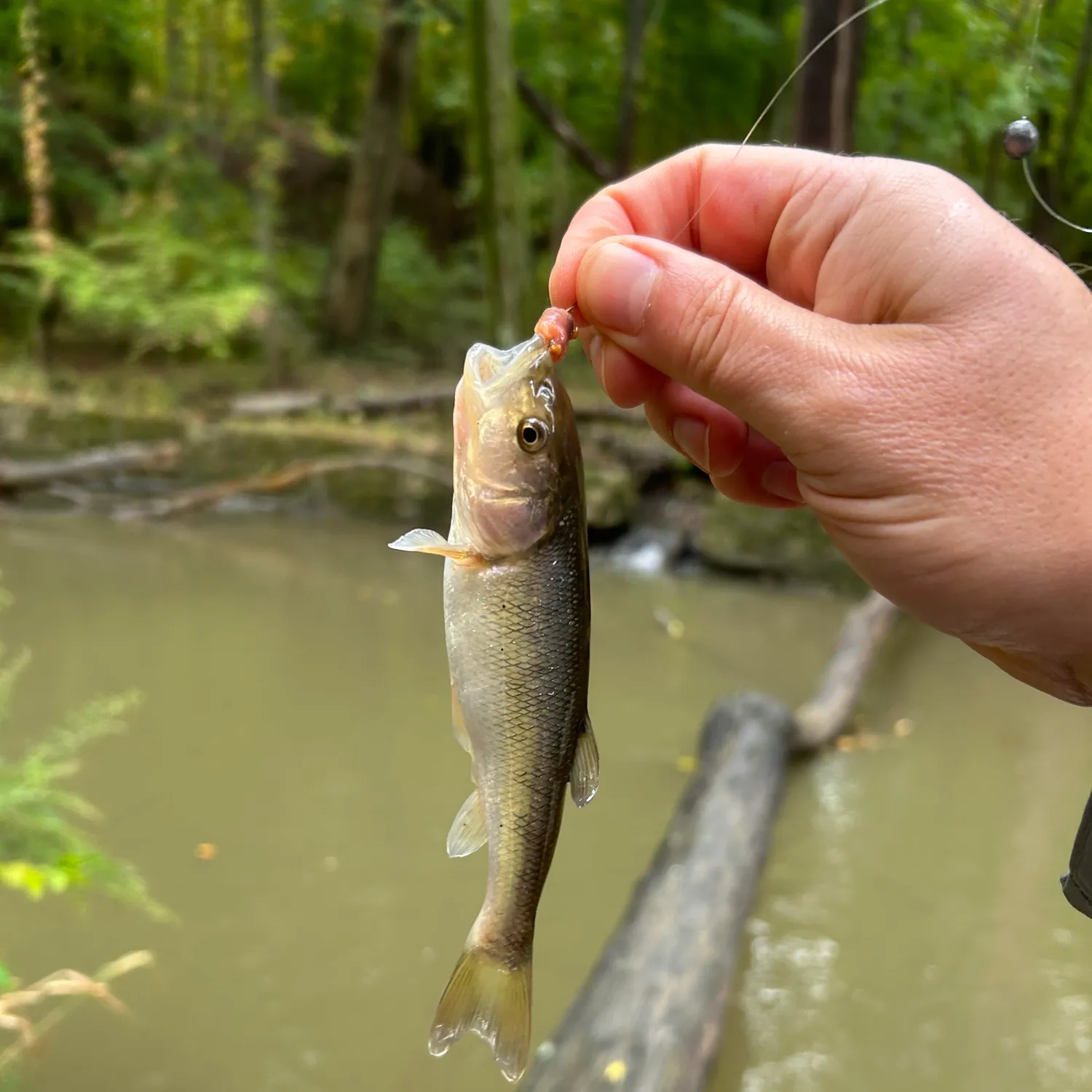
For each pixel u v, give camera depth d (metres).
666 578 1.14
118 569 1.01
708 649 0.89
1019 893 0.52
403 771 0.61
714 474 0.27
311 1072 0.37
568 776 0.22
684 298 0.20
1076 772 0.67
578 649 0.22
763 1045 0.40
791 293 0.23
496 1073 0.38
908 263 0.19
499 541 0.21
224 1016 0.39
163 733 0.64
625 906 0.49
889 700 0.80
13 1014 0.38
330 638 0.84
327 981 0.42
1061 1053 0.40
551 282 0.25
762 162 0.24
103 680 0.72
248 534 1.19
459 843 0.22
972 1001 0.43
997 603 0.19
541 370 0.21
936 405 0.19
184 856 0.51
